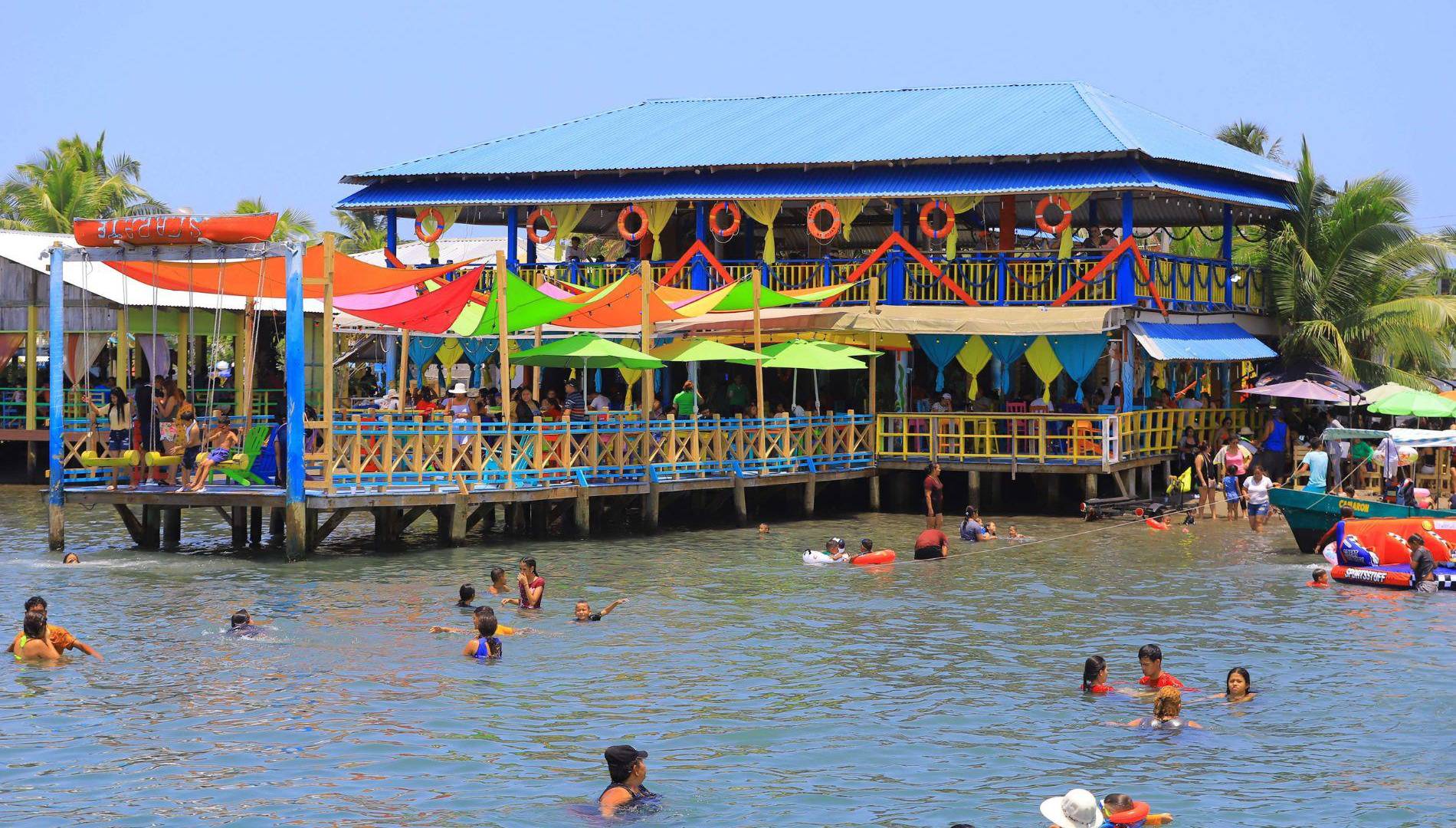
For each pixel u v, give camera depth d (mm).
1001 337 39000
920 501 41156
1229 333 43688
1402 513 30453
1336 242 46906
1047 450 38469
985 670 21703
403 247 59406
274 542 32938
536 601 25688
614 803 16016
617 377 45062
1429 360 48938
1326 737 18484
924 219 41594
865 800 16219
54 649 21656
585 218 51344
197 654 22109
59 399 30953
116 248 29938
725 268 42719
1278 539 34469
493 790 16438
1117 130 41562
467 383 59812
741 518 36062
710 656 22453
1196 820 15680
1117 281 39062
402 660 21875
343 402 44406
